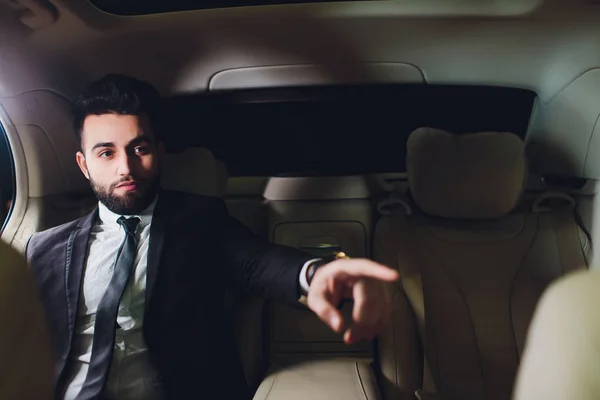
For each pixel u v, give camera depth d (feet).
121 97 4.42
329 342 5.57
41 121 5.69
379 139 6.59
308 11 5.21
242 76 6.03
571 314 1.86
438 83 6.16
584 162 6.03
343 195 6.08
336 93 6.31
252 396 5.13
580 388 1.78
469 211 5.59
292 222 5.97
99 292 4.42
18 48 5.21
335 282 3.28
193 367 4.33
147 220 4.69
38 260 4.58
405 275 5.36
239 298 5.53
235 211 6.17
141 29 5.36
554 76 5.90
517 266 5.56
